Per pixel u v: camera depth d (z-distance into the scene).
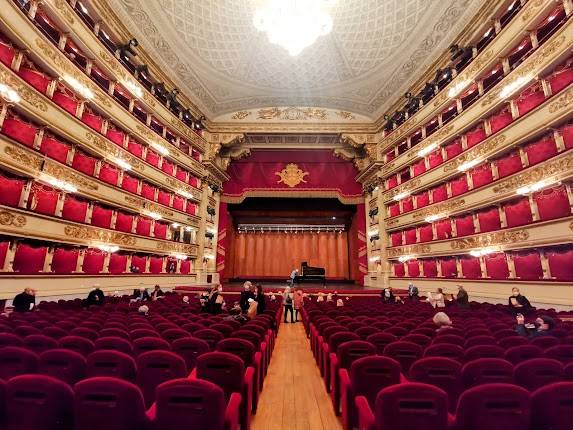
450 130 14.24
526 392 1.84
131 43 13.97
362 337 4.32
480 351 3.32
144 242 14.65
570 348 3.31
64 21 10.74
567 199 9.23
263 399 3.88
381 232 19.27
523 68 10.63
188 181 18.69
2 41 8.84
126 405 1.86
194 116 19.61
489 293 11.55
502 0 11.55
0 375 2.76
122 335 4.01
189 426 1.86
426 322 5.25
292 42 12.41
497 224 11.73
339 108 21.41
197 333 4.05
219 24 15.22
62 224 10.49
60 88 10.88
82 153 11.83
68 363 2.76
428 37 14.58
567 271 9.17
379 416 1.90
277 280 24.31
